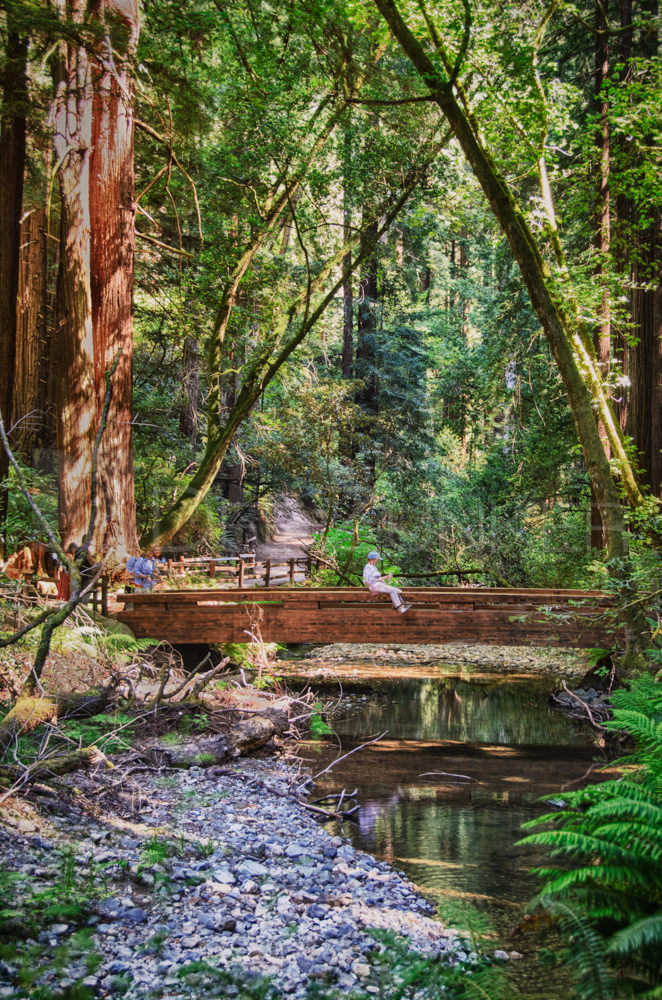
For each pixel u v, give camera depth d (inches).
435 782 331.3
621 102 520.1
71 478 544.7
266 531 1151.0
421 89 605.6
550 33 676.1
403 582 777.6
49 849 197.0
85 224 568.7
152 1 600.7
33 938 153.9
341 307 1263.5
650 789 158.6
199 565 701.9
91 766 256.4
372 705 481.1
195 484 663.8
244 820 258.4
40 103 567.2
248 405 682.8
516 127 547.2
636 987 123.9
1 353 540.4
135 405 839.7
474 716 455.2
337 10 555.8
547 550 751.1
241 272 686.5
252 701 392.2
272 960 162.7
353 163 667.4
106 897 177.5
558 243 557.6
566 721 444.5
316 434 869.8
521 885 226.4
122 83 577.9
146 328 876.0
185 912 181.0
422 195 677.3
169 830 231.8
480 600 490.9
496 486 923.4
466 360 1160.2
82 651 350.6
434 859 246.5
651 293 627.2
